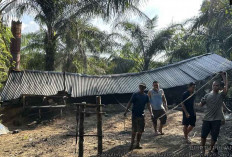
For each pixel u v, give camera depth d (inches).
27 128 386.6
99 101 222.7
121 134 316.8
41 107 413.1
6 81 465.4
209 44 748.6
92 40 712.4
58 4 544.1
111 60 743.7
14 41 513.0
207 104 211.3
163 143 261.3
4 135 335.0
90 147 252.1
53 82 486.9
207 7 504.4
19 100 438.6
